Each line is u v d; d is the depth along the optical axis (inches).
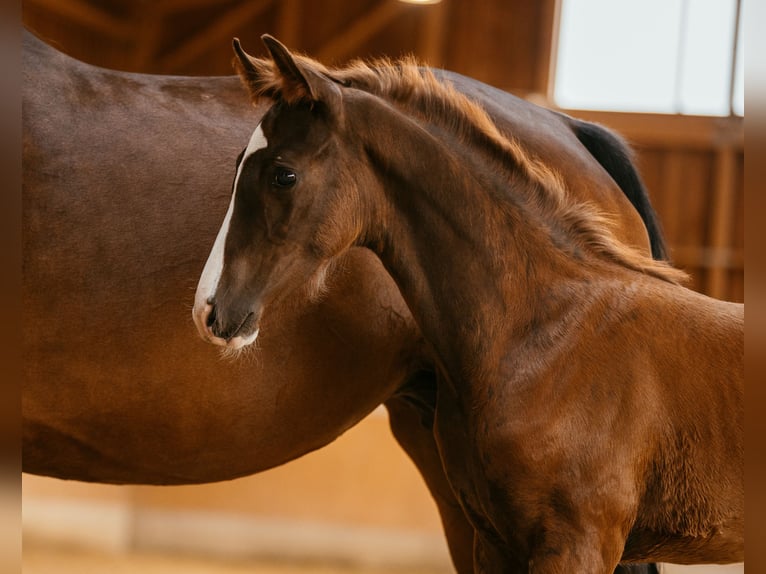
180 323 148.1
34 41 156.6
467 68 555.5
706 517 133.9
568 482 127.5
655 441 131.7
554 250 140.2
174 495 391.9
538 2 550.0
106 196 148.1
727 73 538.9
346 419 161.8
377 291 156.4
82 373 145.5
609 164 181.6
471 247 136.1
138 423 149.7
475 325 135.3
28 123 147.5
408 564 378.6
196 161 153.7
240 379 150.7
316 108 129.5
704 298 143.9
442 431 142.3
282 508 386.9
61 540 386.3
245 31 578.2
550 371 132.0
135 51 579.5
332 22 569.9
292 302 151.6
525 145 162.9
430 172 135.0
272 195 127.6
